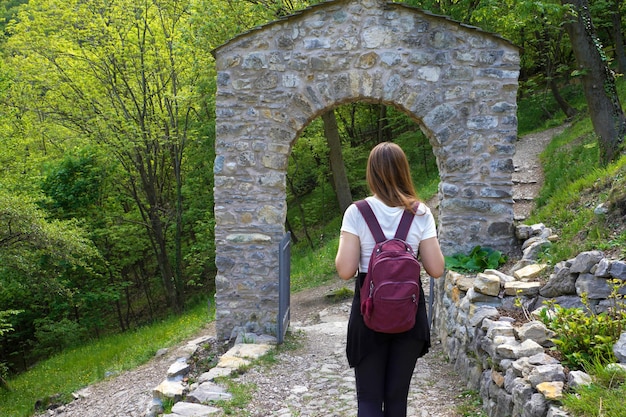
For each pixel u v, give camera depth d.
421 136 20.17
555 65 17.61
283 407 4.81
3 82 13.07
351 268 2.82
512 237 6.96
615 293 3.82
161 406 5.57
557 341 3.64
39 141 17.20
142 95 15.92
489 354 4.38
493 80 6.83
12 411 8.72
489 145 6.89
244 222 7.11
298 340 7.16
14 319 15.46
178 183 16.64
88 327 16.25
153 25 15.41
